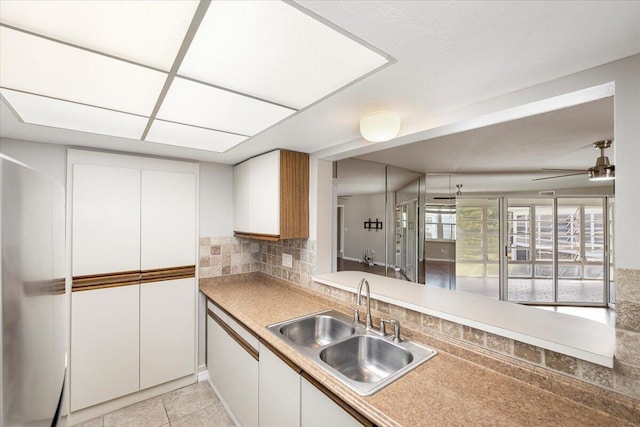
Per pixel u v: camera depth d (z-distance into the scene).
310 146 2.10
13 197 0.55
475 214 5.61
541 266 5.31
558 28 0.77
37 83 1.10
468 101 1.28
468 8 0.70
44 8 0.68
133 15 0.71
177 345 2.49
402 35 0.81
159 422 2.08
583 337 1.10
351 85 1.13
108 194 2.19
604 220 5.00
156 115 1.46
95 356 2.11
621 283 0.91
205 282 2.70
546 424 0.91
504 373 1.19
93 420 2.09
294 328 1.82
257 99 1.26
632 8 0.69
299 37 0.82
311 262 2.31
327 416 1.20
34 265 0.66
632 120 0.89
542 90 1.10
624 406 0.90
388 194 3.46
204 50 0.88
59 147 2.06
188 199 2.58
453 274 4.49
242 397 1.94
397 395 1.06
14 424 0.54
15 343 0.55
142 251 2.33
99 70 1.00
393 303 1.64
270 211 2.24
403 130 1.59
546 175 3.98
